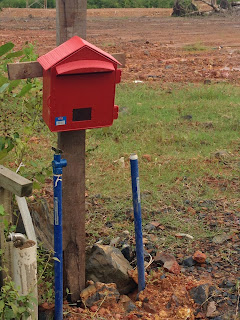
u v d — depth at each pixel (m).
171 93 13.40
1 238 4.02
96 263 4.86
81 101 3.99
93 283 4.86
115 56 4.38
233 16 36.22
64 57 3.76
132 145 9.12
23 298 3.76
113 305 4.67
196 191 7.29
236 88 14.20
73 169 4.39
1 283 4.24
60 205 4.02
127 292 4.98
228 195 7.19
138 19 34.00
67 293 4.66
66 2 4.03
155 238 5.92
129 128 9.95
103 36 24.52
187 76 16.14
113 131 9.75
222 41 24.38
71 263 4.63
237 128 10.21
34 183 5.12
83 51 3.82
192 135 9.66
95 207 6.68
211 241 5.91
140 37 24.73
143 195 7.05
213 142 9.43
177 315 4.48
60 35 4.10
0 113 6.14
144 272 4.84
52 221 5.27
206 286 4.80
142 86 14.05
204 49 21.75
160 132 9.74
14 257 3.87
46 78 3.96
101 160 8.34
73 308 4.64
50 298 4.59
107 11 40.00
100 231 6.05
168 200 6.96
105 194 7.05
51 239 5.16
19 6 40.34
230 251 5.65
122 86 13.95
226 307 4.65
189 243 5.84
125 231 5.98
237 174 7.92
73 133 4.29
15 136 5.04
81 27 4.12
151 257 5.28
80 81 3.91
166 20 33.56
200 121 10.72
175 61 18.67
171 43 23.06
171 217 6.46
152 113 11.22
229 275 5.21
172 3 45.78
